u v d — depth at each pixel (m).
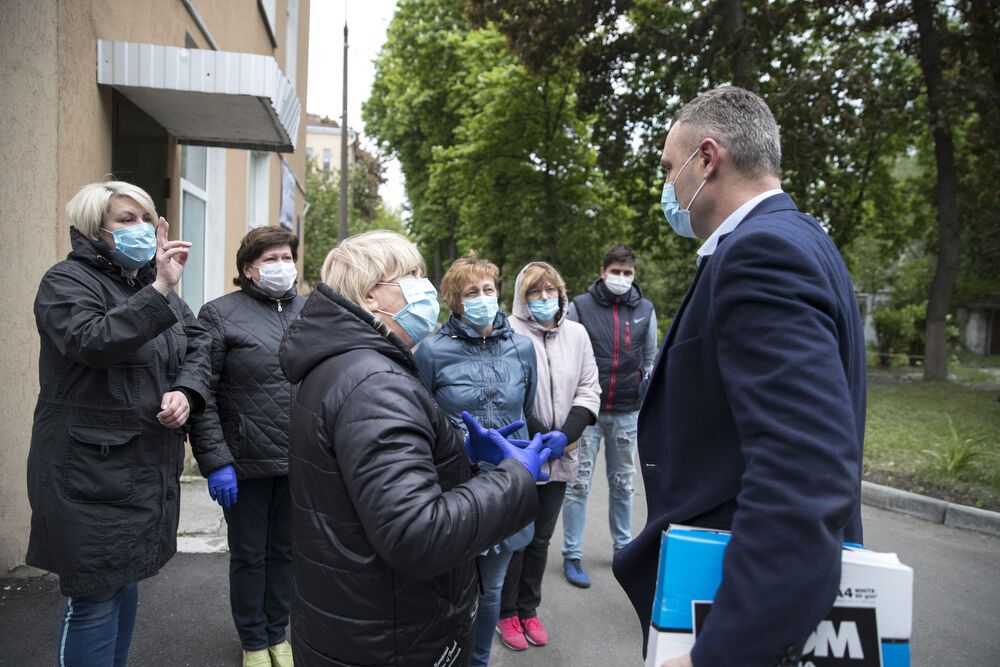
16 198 3.25
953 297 24.23
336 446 1.39
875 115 12.98
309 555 1.46
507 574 3.13
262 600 2.78
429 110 23.30
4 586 3.29
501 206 18.91
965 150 16.14
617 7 13.35
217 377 2.74
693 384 1.34
